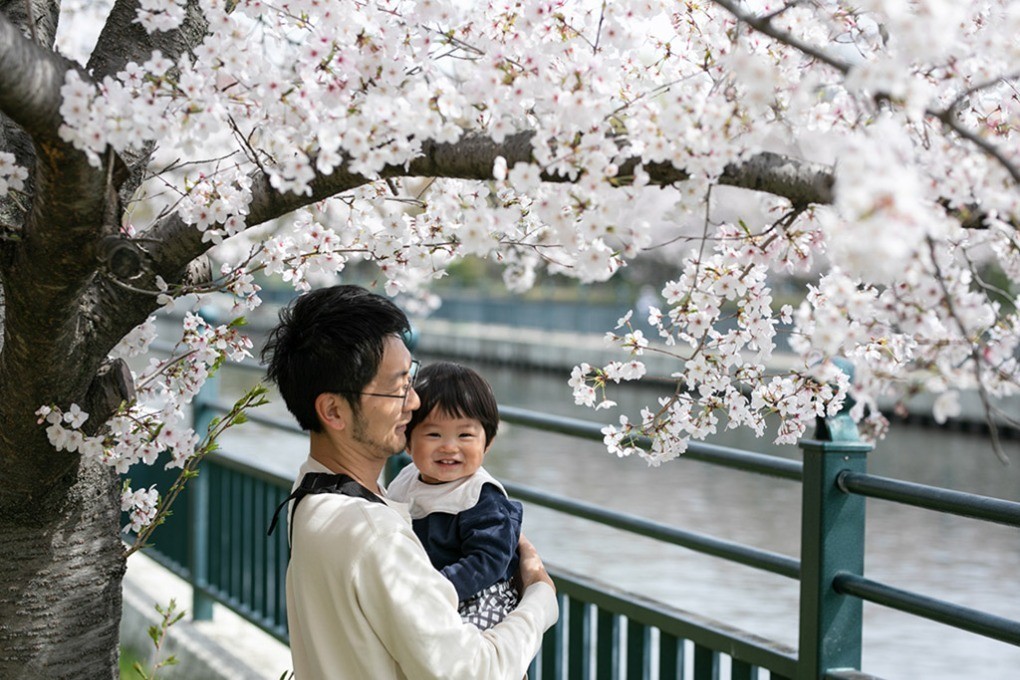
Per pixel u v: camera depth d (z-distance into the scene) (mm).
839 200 1280
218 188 1971
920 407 18656
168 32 2234
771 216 1981
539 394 25469
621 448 2252
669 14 2039
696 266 2045
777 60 1892
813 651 2676
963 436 17750
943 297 1538
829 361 1696
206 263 2383
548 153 1676
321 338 1989
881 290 1949
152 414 2285
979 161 1650
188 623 5676
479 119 1914
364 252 2287
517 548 2375
